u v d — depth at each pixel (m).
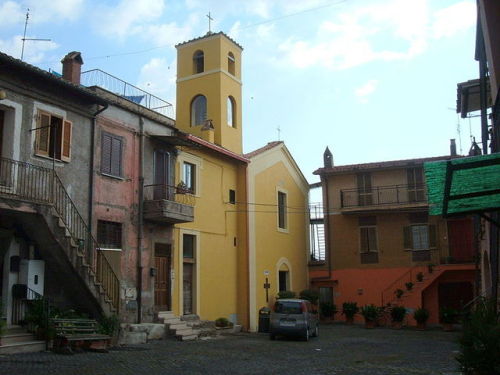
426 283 30.77
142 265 19.25
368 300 32.25
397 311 28.78
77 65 19.00
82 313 15.96
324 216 34.19
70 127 16.67
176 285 21.28
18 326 14.35
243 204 26.64
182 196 22.20
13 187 14.28
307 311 21.59
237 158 26.05
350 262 33.12
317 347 18.58
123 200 18.73
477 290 24.83
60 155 16.14
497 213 11.64
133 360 13.27
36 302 14.48
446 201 7.54
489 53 10.86
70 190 16.50
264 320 25.03
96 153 17.69
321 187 34.75
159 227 20.58
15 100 14.91
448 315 26.88
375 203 33.06
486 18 10.89
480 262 23.12
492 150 13.42
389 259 32.41
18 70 14.78
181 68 28.66
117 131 18.81
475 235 24.86
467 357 9.73
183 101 28.16
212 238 24.27
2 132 14.81
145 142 20.12
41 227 14.63
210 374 11.73
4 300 14.54
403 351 17.58
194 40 28.52
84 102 17.28
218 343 18.88
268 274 28.06
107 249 17.72
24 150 15.02
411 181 32.91
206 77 27.75
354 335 23.91
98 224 17.56
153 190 20.31
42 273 15.23
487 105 17.05
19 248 15.02
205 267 23.48
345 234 33.56
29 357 12.63
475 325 10.05
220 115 26.97
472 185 7.70
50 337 13.98
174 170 21.67
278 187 30.52
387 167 33.00
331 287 33.41
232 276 25.66
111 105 18.61
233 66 29.02
